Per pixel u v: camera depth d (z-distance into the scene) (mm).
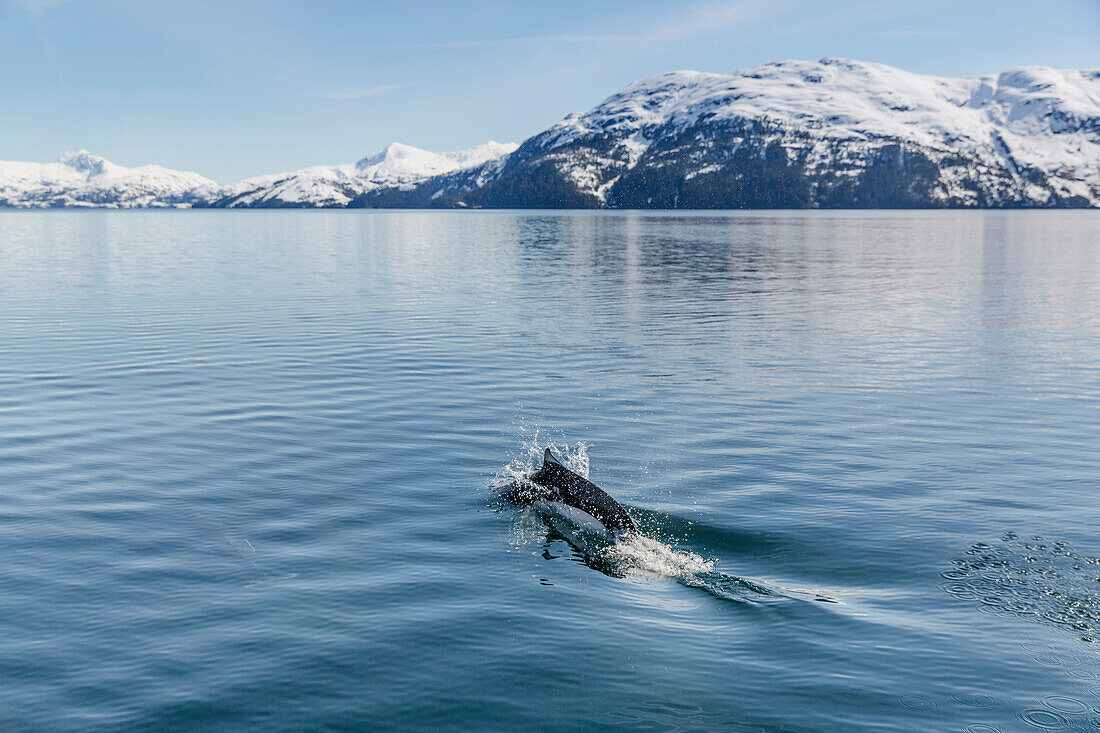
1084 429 19703
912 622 10523
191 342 30766
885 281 55250
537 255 82188
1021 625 10438
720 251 88375
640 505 14688
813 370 26562
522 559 12414
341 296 45500
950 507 14562
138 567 11961
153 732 8242
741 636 10172
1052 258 77562
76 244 98812
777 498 15055
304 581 11586
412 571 11969
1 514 13977
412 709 8648
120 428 19328
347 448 17938
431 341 31438
